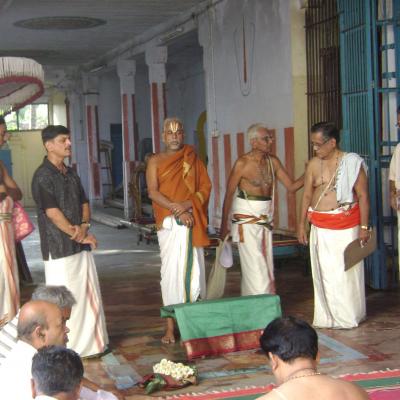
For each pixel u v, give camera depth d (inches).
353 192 245.3
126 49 662.5
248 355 216.8
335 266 244.4
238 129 442.3
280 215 394.6
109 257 450.3
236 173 253.4
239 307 221.6
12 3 480.7
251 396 181.0
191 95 803.4
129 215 672.4
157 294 319.3
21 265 358.3
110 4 492.1
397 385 184.4
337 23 340.5
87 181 894.4
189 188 238.1
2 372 127.7
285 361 100.2
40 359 101.0
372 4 291.1
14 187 229.3
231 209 257.3
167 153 240.2
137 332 250.5
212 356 217.3
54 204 212.1
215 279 258.7
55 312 131.0
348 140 310.7
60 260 213.9
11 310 217.6
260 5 401.7
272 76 393.7
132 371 206.5
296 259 387.2
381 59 307.6
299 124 372.8
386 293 297.3
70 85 872.3
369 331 241.1
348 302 245.0
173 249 238.1
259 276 253.0
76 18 538.3
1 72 218.2
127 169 685.3
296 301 292.8
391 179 270.2
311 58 364.2
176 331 246.5
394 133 306.0
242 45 429.4
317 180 247.1
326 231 244.7
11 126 970.7
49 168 214.8
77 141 890.1
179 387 188.9
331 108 348.2
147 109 873.5
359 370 199.3
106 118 881.5
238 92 439.8
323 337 236.5
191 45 686.5
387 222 306.8
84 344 216.2
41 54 727.1
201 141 783.1
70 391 100.3
